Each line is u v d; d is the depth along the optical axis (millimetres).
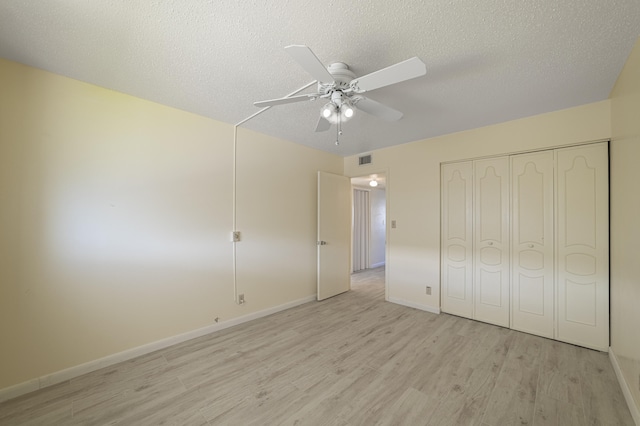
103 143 2221
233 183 3107
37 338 1937
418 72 1492
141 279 2420
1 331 1813
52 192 1994
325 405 1788
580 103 2506
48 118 1979
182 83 2156
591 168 2543
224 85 2186
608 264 2445
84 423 1631
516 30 1534
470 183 3275
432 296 3549
